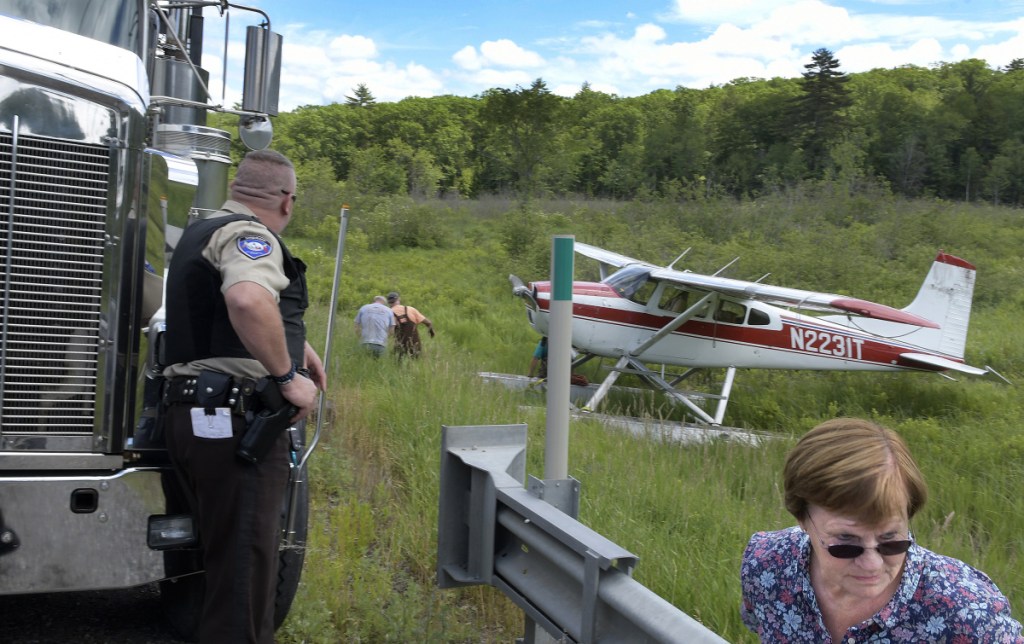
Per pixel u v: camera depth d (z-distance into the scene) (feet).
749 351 39.91
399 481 19.02
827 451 4.88
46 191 9.47
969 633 4.71
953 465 25.99
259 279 8.48
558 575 8.47
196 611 11.30
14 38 9.70
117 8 12.42
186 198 11.15
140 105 9.94
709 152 229.45
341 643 11.53
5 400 9.46
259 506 8.93
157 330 10.21
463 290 64.28
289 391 8.85
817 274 66.13
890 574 4.86
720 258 66.49
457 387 26.23
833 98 234.79
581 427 27.04
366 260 77.41
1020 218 119.34
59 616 12.01
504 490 9.23
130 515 9.77
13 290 9.42
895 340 42.91
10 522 9.36
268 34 12.67
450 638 11.82
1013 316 63.87
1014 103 241.76
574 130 230.07
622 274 40.04
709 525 16.74
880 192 106.01
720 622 12.30
